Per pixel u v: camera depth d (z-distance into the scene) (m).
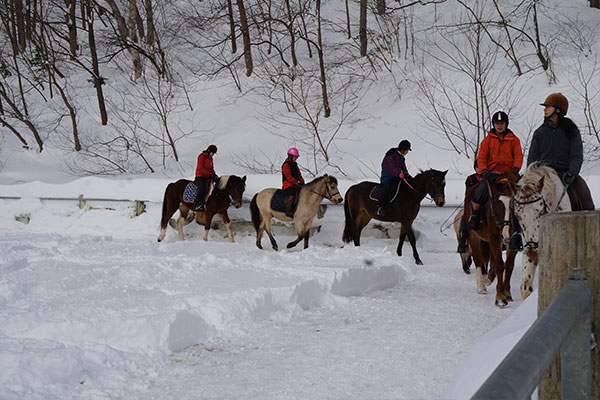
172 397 4.75
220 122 27.02
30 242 11.93
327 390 4.86
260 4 30.50
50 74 29.19
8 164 25.77
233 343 6.30
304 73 27.55
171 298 6.87
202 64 31.62
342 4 34.84
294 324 7.12
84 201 18.38
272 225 16.92
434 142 21.61
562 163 8.33
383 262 10.40
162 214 16.58
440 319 7.40
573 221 2.53
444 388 4.84
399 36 29.06
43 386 4.66
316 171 21.33
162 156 25.61
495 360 3.92
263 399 4.69
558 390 2.54
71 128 28.72
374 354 5.83
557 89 22.22
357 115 24.66
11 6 31.84
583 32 25.25
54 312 6.11
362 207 14.41
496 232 8.62
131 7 32.88
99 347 5.48
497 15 28.16
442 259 13.83
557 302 2.04
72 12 33.41
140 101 29.73
